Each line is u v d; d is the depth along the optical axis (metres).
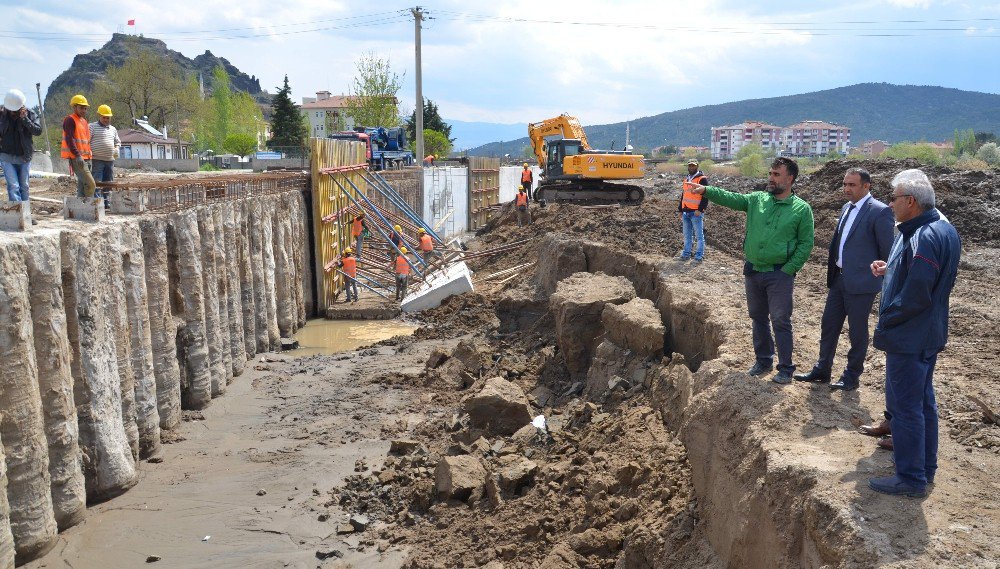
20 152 11.74
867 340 7.02
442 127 91.19
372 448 12.13
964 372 8.04
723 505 6.32
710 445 6.98
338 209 26.53
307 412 14.08
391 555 8.88
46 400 9.33
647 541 7.07
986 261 16.77
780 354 7.36
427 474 10.76
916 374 5.01
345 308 24.14
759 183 35.66
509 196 58.44
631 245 18.17
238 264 17.41
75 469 9.73
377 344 19.73
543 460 10.34
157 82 80.25
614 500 8.25
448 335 19.95
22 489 8.72
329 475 11.16
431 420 13.23
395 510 10.01
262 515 9.99
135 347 11.89
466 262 29.38
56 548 9.24
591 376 12.18
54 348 9.35
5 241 8.65
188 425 13.59
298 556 8.99
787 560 5.19
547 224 28.69
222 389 15.47
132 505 10.39
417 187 37.06
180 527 9.75
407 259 25.11
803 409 6.67
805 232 7.12
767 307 7.54
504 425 11.77
